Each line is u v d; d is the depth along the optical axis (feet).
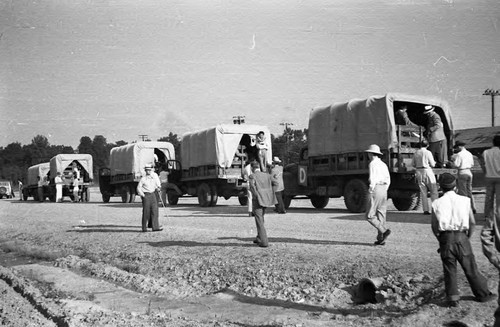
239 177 78.95
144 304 25.32
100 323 21.24
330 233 40.57
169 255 35.09
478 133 103.04
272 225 48.24
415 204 61.21
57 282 30.99
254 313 22.85
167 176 90.43
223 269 30.17
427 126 57.77
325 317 21.62
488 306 19.88
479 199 74.79
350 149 59.47
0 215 79.97
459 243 20.24
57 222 63.93
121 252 38.22
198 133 84.28
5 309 24.23
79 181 130.72
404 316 20.27
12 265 38.78
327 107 62.85
